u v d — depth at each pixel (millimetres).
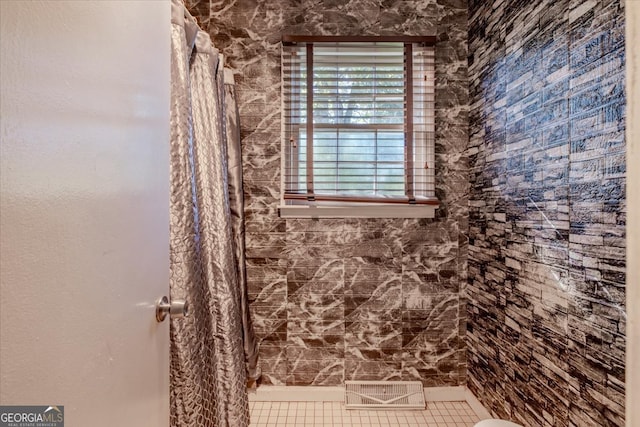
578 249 1046
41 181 392
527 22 1296
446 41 1784
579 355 1042
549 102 1175
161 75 779
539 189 1232
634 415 403
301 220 1803
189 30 1267
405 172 1798
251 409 1752
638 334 397
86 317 480
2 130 338
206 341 1268
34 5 380
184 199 1129
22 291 367
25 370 373
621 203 898
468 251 1792
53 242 413
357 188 1808
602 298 958
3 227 342
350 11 1783
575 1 1049
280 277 1816
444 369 1813
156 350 733
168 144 828
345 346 1816
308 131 1793
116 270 562
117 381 563
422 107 1798
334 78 1797
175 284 1092
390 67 1796
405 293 1808
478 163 1692
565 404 1101
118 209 568
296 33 1793
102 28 520
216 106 1462
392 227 1798
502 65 1472
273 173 1811
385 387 1797
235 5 1789
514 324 1388
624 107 884
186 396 1087
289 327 1818
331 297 1811
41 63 390
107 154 533
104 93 524
